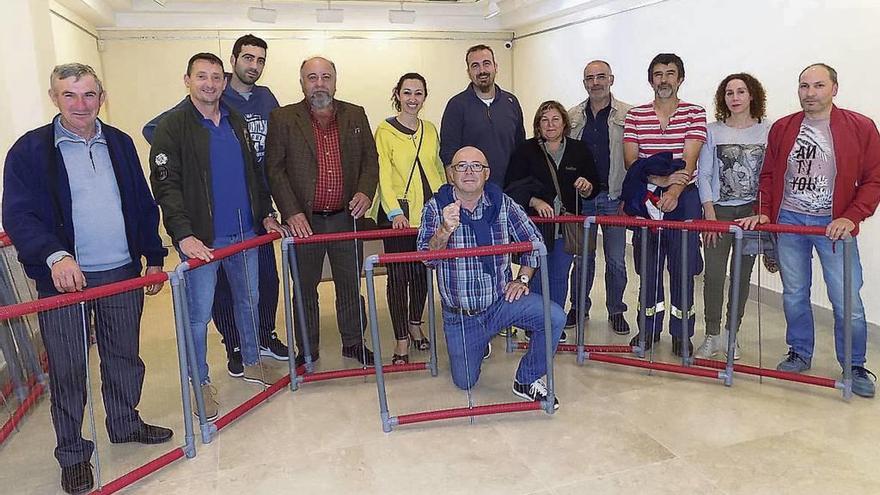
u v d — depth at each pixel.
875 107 3.78
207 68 2.90
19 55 4.53
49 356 2.41
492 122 3.78
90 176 2.45
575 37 7.05
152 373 3.68
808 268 3.32
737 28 4.77
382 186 3.60
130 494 2.49
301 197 3.37
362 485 2.51
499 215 3.04
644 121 3.60
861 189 3.03
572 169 3.70
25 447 2.82
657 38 5.68
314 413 3.14
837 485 2.41
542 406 3.04
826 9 4.04
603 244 3.88
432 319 3.51
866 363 3.56
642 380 3.42
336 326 3.91
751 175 3.45
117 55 7.49
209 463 2.71
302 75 3.31
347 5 7.95
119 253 2.57
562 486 2.46
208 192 3.02
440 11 8.32
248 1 7.50
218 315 3.34
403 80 3.55
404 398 3.30
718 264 3.49
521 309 3.02
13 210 2.30
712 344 3.61
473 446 2.78
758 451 2.66
